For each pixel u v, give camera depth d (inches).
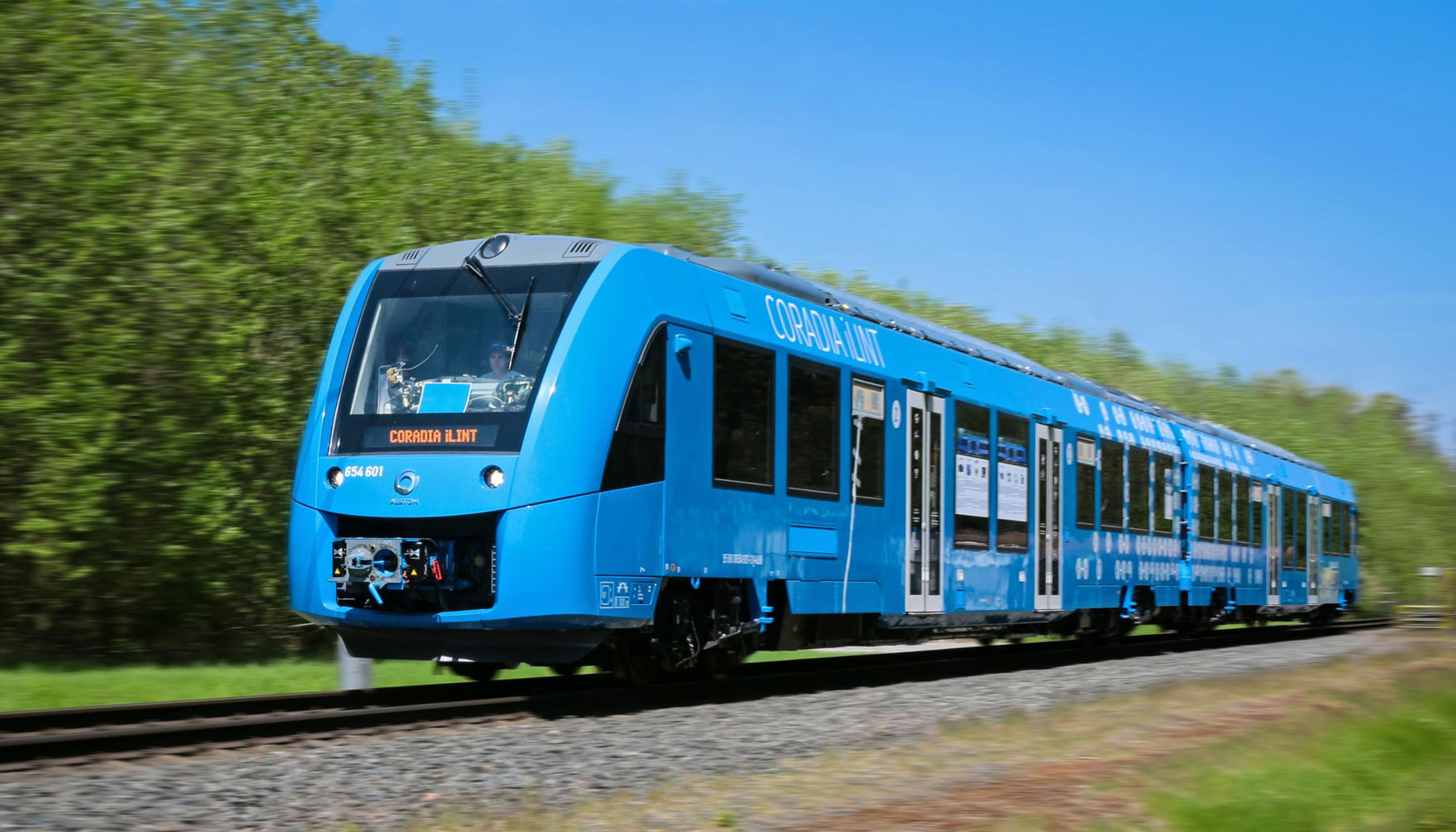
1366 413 2449.6
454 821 255.6
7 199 660.7
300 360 801.6
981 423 708.7
